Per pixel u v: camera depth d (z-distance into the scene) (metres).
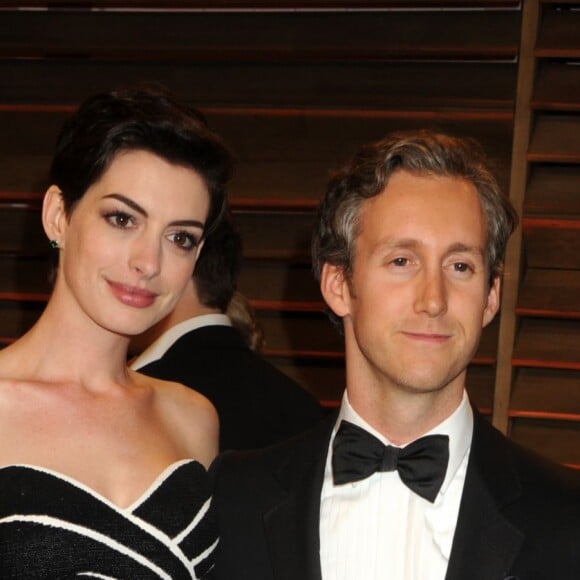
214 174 3.31
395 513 3.17
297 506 3.22
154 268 3.21
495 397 5.88
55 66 6.12
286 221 6.07
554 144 5.77
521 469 3.17
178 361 4.07
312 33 5.86
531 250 5.87
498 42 5.73
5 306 6.32
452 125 5.83
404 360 3.04
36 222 6.24
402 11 5.84
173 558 3.22
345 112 5.91
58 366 3.39
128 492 3.31
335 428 3.35
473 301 3.08
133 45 5.95
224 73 6.01
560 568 2.98
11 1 6.04
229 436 3.94
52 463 3.25
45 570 3.05
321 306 6.04
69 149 3.27
